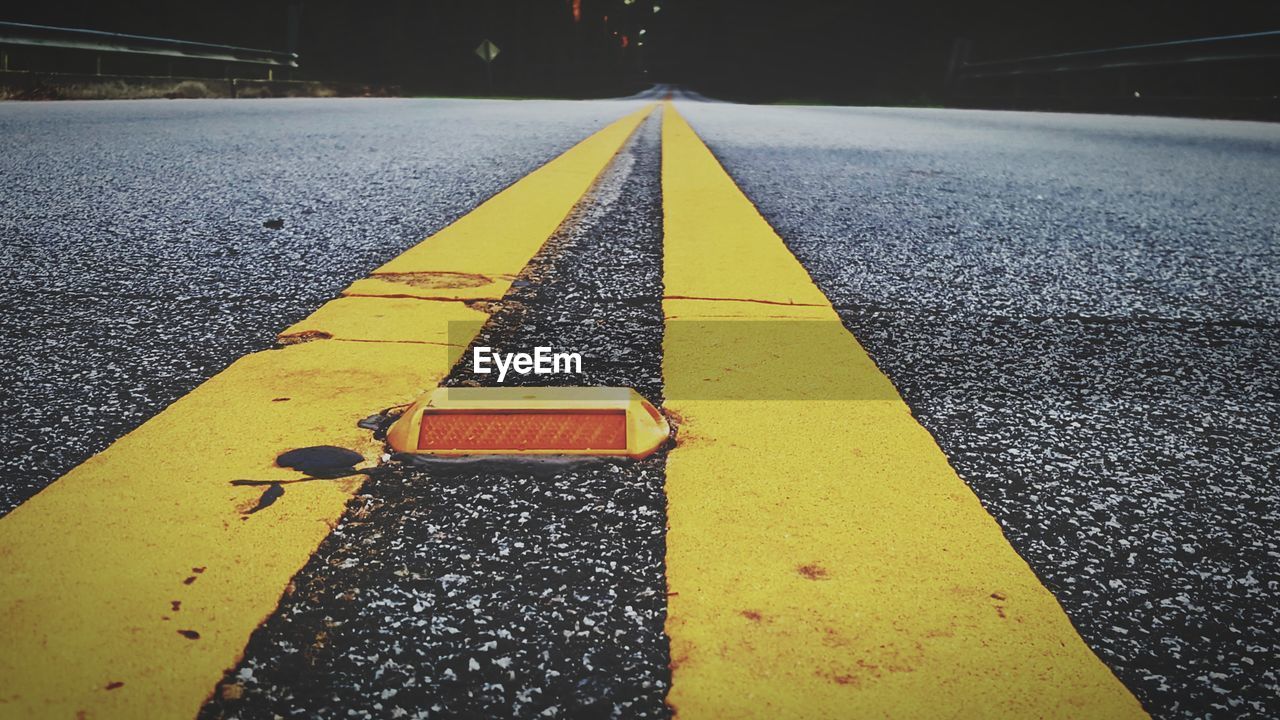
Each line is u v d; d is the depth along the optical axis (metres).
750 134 8.91
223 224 3.52
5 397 1.73
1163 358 2.16
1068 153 7.34
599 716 0.91
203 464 1.43
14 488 1.36
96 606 1.06
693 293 2.62
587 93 50.91
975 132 9.76
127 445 1.50
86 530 1.23
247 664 0.98
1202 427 1.73
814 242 3.44
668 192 4.62
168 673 0.96
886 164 6.20
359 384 1.81
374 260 2.97
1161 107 14.40
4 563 1.14
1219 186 5.38
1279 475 1.52
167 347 2.04
